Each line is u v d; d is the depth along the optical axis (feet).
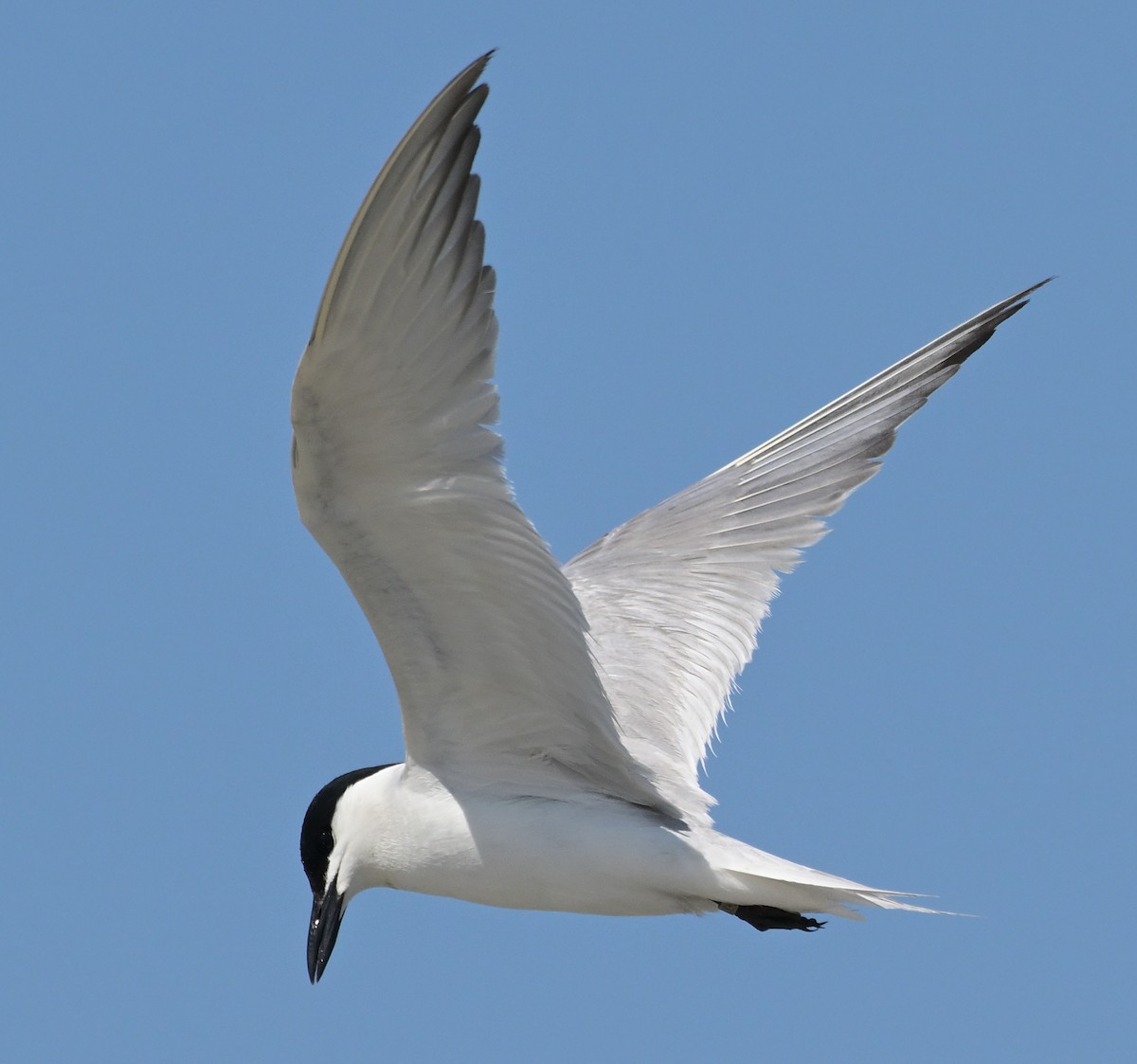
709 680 45.03
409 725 38.11
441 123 28.71
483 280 30.48
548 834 38.24
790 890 37.50
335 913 39.65
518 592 34.24
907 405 47.21
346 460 32.12
